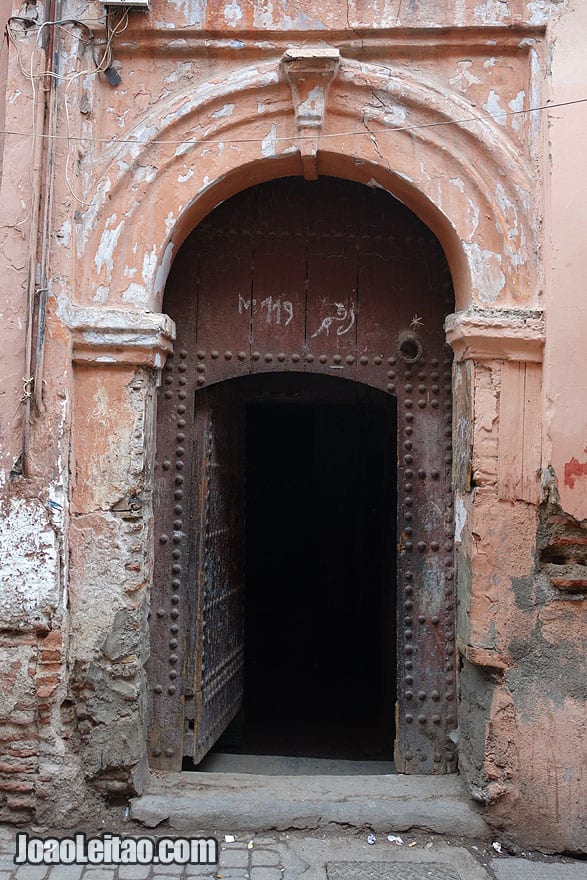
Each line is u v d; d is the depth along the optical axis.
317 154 4.31
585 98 4.13
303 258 4.80
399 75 4.29
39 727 4.05
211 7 4.29
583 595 4.10
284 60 4.19
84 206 4.23
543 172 4.19
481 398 4.19
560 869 3.82
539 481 4.14
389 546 6.12
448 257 4.56
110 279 4.22
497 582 4.12
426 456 4.70
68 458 4.12
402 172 4.27
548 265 4.11
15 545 4.07
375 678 7.23
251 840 3.96
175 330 4.55
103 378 4.21
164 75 4.34
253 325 4.76
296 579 8.84
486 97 4.29
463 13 4.25
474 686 4.25
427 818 4.05
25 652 4.05
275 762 4.89
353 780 4.40
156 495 4.64
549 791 4.01
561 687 4.05
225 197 4.54
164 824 4.04
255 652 8.24
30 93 4.20
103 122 4.31
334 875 3.67
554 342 4.08
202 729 4.65
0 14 4.39
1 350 4.14
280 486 9.02
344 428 8.29
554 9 4.22
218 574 4.96
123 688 4.11
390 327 4.77
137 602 4.16
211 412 4.80
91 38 4.31
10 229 4.16
